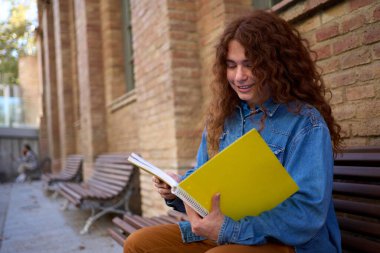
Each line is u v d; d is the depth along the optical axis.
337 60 2.37
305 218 1.29
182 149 3.85
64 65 11.02
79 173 8.45
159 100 4.21
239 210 1.40
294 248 1.38
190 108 3.90
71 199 5.24
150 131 4.52
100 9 7.50
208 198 1.39
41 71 17.38
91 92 7.44
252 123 1.62
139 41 4.80
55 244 4.48
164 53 4.00
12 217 6.53
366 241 1.76
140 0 4.71
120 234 2.98
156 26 4.20
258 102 1.62
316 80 1.61
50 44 13.74
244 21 1.58
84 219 5.91
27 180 15.25
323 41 2.46
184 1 3.93
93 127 7.48
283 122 1.50
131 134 6.23
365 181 1.93
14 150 16.95
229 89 1.73
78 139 10.63
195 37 3.96
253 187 1.35
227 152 1.32
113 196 4.98
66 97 11.02
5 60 23.08
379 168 1.83
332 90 2.41
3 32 20.70
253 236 1.36
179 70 3.88
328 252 1.42
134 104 6.06
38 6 14.59
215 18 3.63
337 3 2.35
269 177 1.32
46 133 17.14
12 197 9.64
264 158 1.30
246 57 1.53
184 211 1.86
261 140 1.29
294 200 1.33
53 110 13.74
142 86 4.74
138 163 1.71
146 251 1.82
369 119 2.18
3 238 4.95
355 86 2.26
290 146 1.44
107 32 7.18
